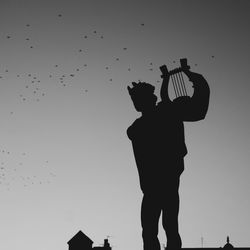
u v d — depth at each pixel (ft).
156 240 28.58
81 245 184.34
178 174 28.96
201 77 29.19
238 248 180.55
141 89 29.86
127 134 30.12
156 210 28.71
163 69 29.76
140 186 29.27
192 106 28.86
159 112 29.45
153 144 29.12
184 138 29.37
